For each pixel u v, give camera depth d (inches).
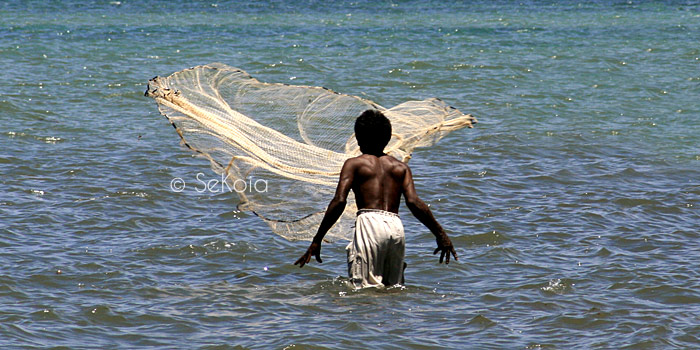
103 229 1354.6
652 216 1481.3
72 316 957.2
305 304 1008.9
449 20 5334.6
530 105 2674.7
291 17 5492.1
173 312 978.1
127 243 1280.8
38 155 1883.6
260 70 3353.8
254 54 3772.1
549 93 2876.5
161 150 1964.8
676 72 3324.3
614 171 1839.3
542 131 2269.9
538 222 1433.3
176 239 1304.1
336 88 2992.1
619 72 3319.4
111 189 1604.3
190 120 1170.0
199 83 1247.5
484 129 2284.7
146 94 1173.1
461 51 3900.1
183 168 1797.5
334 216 1053.2
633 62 3567.9
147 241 1290.6
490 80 3125.0
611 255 1242.0
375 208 1069.8
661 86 3019.2
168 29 4699.8
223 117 1190.3
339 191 1054.4
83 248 1246.9
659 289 1072.8
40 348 858.1
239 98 1268.5
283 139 1192.8
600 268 1171.3
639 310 992.9
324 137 1238.3
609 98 2800.2
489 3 6451.8
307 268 1185.4
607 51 3887.8
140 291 1058.1
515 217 1464.1
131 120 2327.8
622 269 1164.5
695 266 1183.6
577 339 899.4
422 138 1221.7
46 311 964.0
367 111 1094.4
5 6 5762.8
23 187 1605.6
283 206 1165.1
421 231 1379.2
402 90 2960.1
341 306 999.6
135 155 1904.5
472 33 4630.9
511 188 1683.1
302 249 1274.6
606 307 1003.3
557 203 1561.3
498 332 917.2
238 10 5900.6
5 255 1192.2
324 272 1168.2
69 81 2940.5
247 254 1239.5
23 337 887.1
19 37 4151.1
